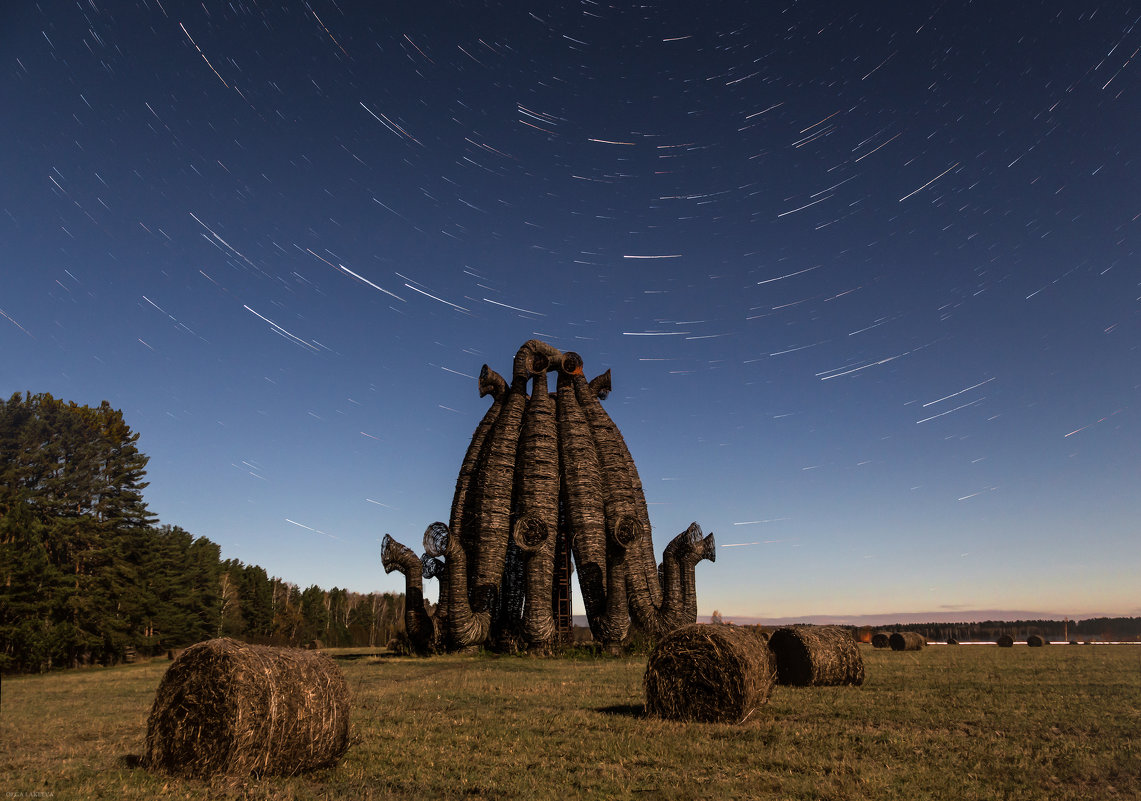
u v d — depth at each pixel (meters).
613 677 21.48
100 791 8.10
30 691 23.78
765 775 8.33
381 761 9.49
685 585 33.69
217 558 79.50
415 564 34.88
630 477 37.50
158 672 36.44
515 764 9.13
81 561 50.84
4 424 52.16
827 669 17.67
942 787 7.71
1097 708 13.39
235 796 7.76
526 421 35.53
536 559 32.81
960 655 32.56
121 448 58.81
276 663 9.14
